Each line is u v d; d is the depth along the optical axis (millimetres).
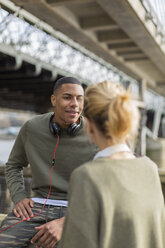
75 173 1013
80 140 1852
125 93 1041
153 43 6320
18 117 34406
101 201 953
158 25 6035
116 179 987
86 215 944
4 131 31594
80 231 938
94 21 5590
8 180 2021
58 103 1832
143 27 5324
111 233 969
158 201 1044
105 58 7973
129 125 1005
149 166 1066
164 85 12883
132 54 7789
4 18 7176
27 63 9297
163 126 38469
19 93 16031
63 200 1873
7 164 2066
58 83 1857
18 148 2025
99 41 6551
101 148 1099
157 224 1035
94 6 5098
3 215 2504
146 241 1021
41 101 19844
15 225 1794
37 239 1799
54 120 1896
